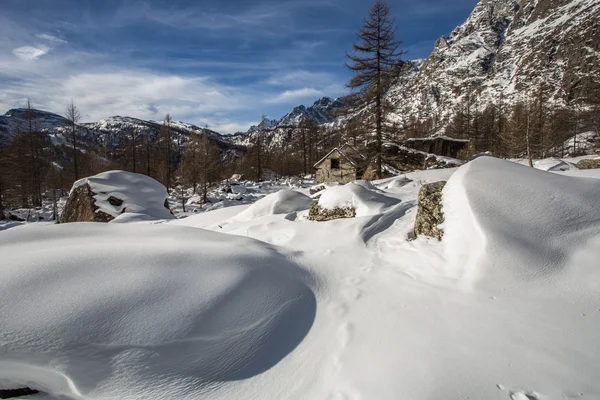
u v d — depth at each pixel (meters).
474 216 4.57
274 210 9.59
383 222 6.75
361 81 19.30
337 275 4.83
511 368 2.61
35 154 34.03
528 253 3.98
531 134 24.80
